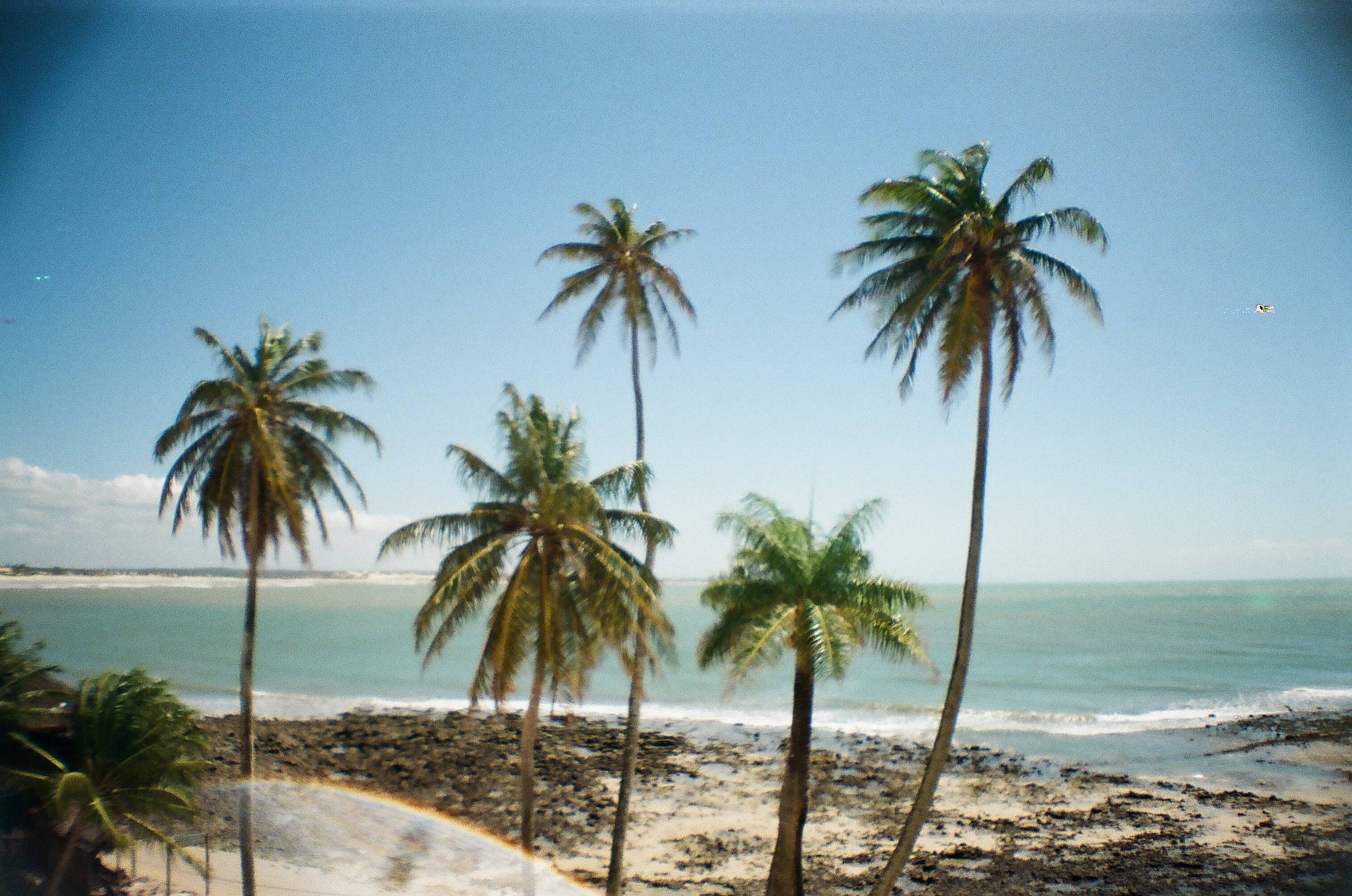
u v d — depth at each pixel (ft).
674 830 118.93
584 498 70.03
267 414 76.74
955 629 445.37
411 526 73.56
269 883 96.58
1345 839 109.19
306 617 555.69
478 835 115.85
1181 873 99.50
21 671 77.87
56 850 73.92
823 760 156.76
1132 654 311.47
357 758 149.48
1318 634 382.01
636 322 95.30
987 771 147.54
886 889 69.05
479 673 71.15
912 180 68.03
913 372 71.97
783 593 72.23
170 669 271.28
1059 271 68.33
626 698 234.58
